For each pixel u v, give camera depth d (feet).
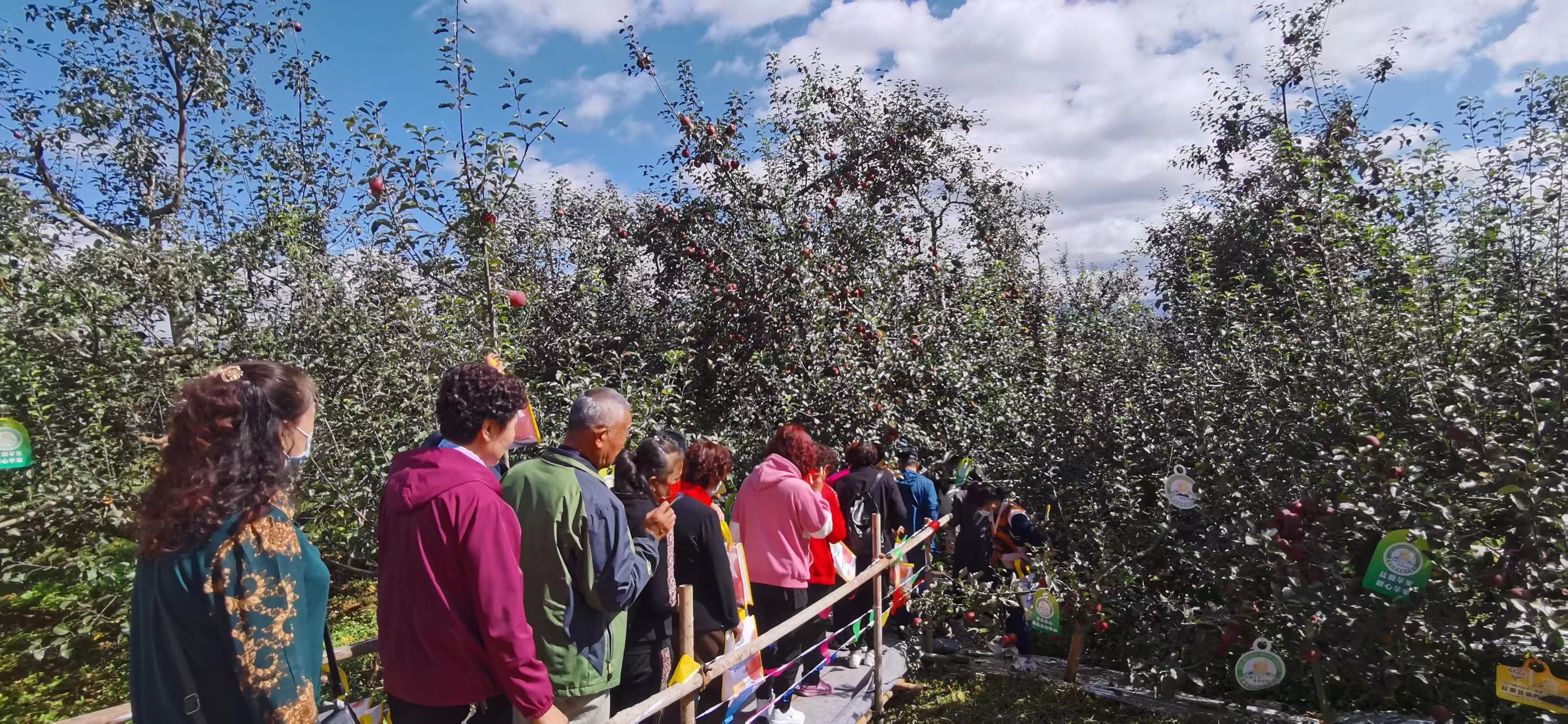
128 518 16.33
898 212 30.14
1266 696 15.44
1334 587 12.32
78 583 18.40
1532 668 10.46
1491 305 17.44
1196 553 14.97
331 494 15.39
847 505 17.21
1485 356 14.53
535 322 27.04
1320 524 12.72
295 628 5.55
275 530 5.51
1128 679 15.94
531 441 11.74
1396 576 11.18
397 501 7.13
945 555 21.76
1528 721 11.14
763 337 22.57
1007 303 34.86
